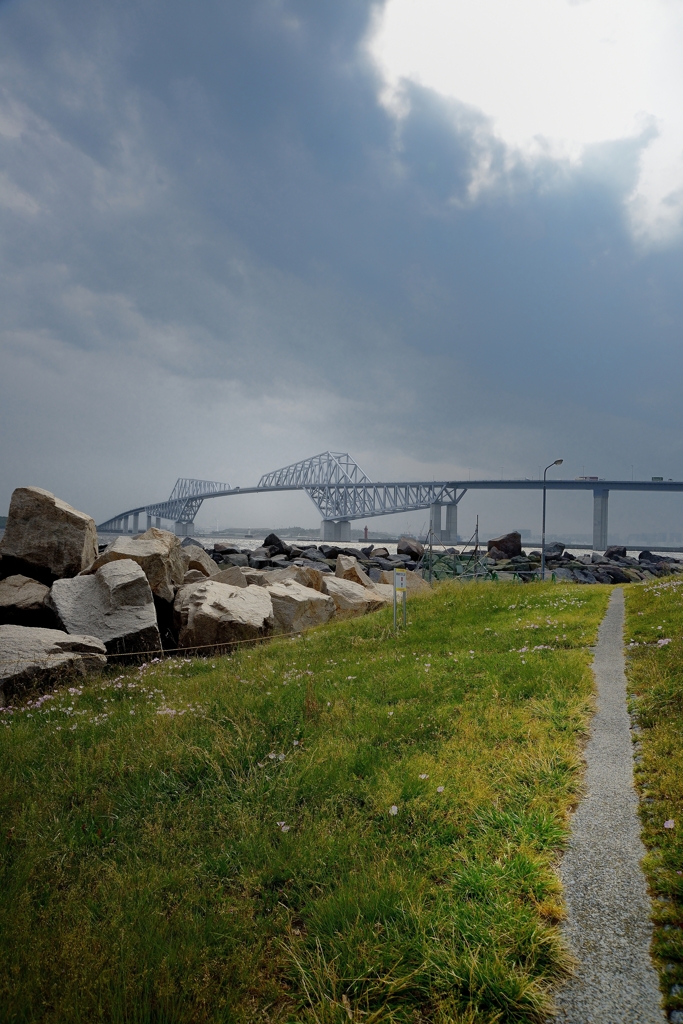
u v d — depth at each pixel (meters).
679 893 3.90
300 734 7.18
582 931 3.67
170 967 3.42
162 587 16.25
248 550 50.66
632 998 3.15
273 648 13.45
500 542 56.88
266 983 3.39
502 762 6.00
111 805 5.50
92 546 17.75
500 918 3.67
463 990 3.26
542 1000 3.11
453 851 4.48
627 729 7.05
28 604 13.91
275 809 5.35
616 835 4.72
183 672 11.82
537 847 4.51
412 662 10.80
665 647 10.45
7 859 4.68
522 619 14.81
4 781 5.98
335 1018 3.09
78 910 3.99
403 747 6.57
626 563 63.12
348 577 26.20
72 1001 3.14
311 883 4.29
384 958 3.44
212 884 4.33
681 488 155.38
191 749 6.50
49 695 9.81
